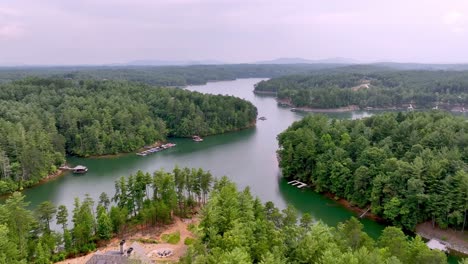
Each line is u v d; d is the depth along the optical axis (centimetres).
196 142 18725
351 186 10125
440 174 8494
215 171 13475
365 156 10125
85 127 16150
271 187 11794
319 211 9912
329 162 10906
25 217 7300
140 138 17000
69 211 10169
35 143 13150
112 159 15512
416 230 8481
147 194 10900
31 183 12194
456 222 8112
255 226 6700
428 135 10338
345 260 4956
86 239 7994
